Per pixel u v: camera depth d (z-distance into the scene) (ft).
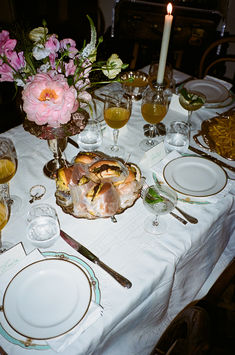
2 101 8.97
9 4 12.10
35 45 3.06
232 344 3.37
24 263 2.77
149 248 3.08
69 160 4.00
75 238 3.13
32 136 4.39
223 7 9.28
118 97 4.36
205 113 5.07
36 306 2.48
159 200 3.17
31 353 2.28
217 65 10.23
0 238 3.09
